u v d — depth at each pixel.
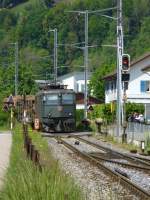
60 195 18.06
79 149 54.59
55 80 110.62
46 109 85.06
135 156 47.75
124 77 62.94
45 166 22.02
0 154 42.28
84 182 31.06
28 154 31.98
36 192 18.36
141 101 120.69
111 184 30.31
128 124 67.88
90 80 169.75
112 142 64.81
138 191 27.16
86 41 95.25
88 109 103.00
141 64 121.94
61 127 85.25
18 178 20.08
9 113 101.06
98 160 43.94
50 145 58.66
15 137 57.16
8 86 156.88
